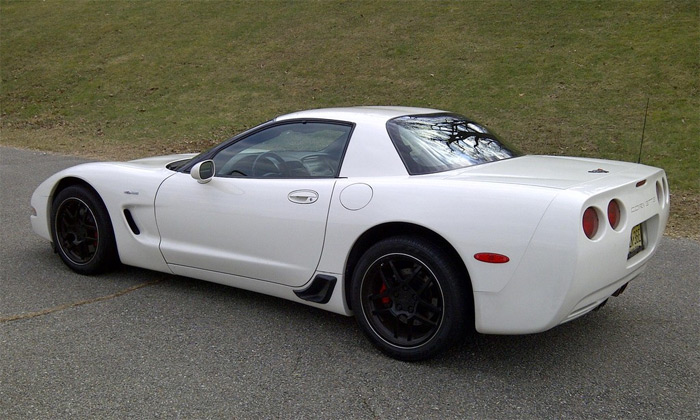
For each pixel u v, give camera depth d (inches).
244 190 159.6
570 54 591.2
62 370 133.7
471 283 129.6
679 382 130.6
